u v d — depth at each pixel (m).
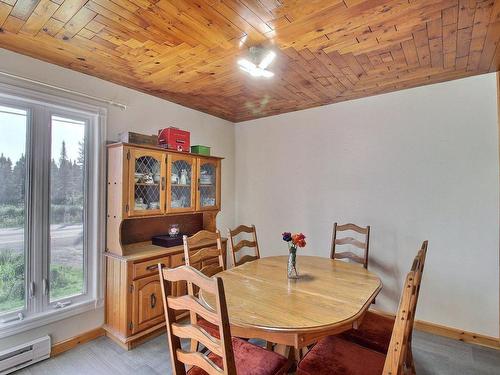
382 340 1.63
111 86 2.63
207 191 3.18
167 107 3.15
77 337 2.35
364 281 1.86
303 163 3.48
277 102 3.21
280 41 1.91
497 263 2.40
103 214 2.55
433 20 1.67
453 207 2.58
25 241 2.15
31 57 2.12
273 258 2.48
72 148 2.42
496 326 2.41
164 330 2.59
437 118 2.65
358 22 1.69
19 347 2.02
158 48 2.01
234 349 1.51
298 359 1.93
